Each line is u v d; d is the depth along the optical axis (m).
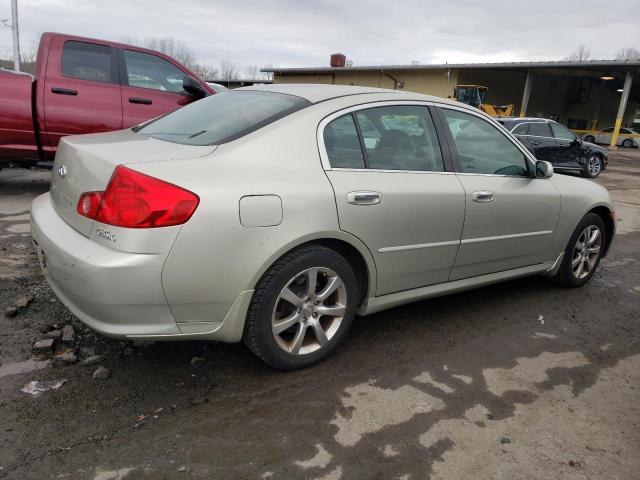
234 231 2.37
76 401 2.44
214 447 2.21
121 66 6.34
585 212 4.29
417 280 3.27
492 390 2.82
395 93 3.31
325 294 2.79
